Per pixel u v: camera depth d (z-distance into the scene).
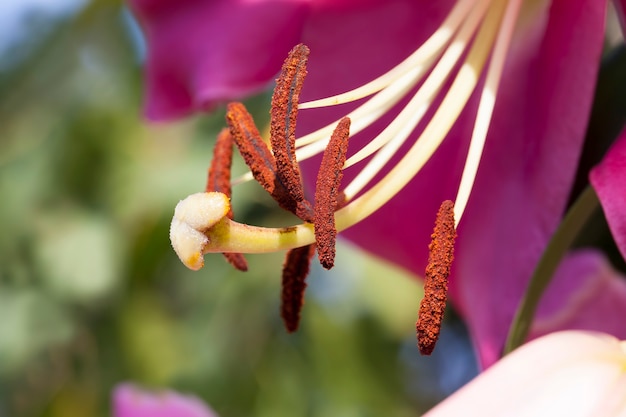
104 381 0.63
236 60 0.42
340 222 0.37
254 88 0.42
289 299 0.38
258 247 0.35
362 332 0.58
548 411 0.33
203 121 0.62
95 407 0.63
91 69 0.65
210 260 0.62
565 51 0.39
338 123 0.36
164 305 0.63
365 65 0.41
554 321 0.41
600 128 0.47
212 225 0.35
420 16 0.41
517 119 0.40
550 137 0.39
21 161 0.64
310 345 0.59
